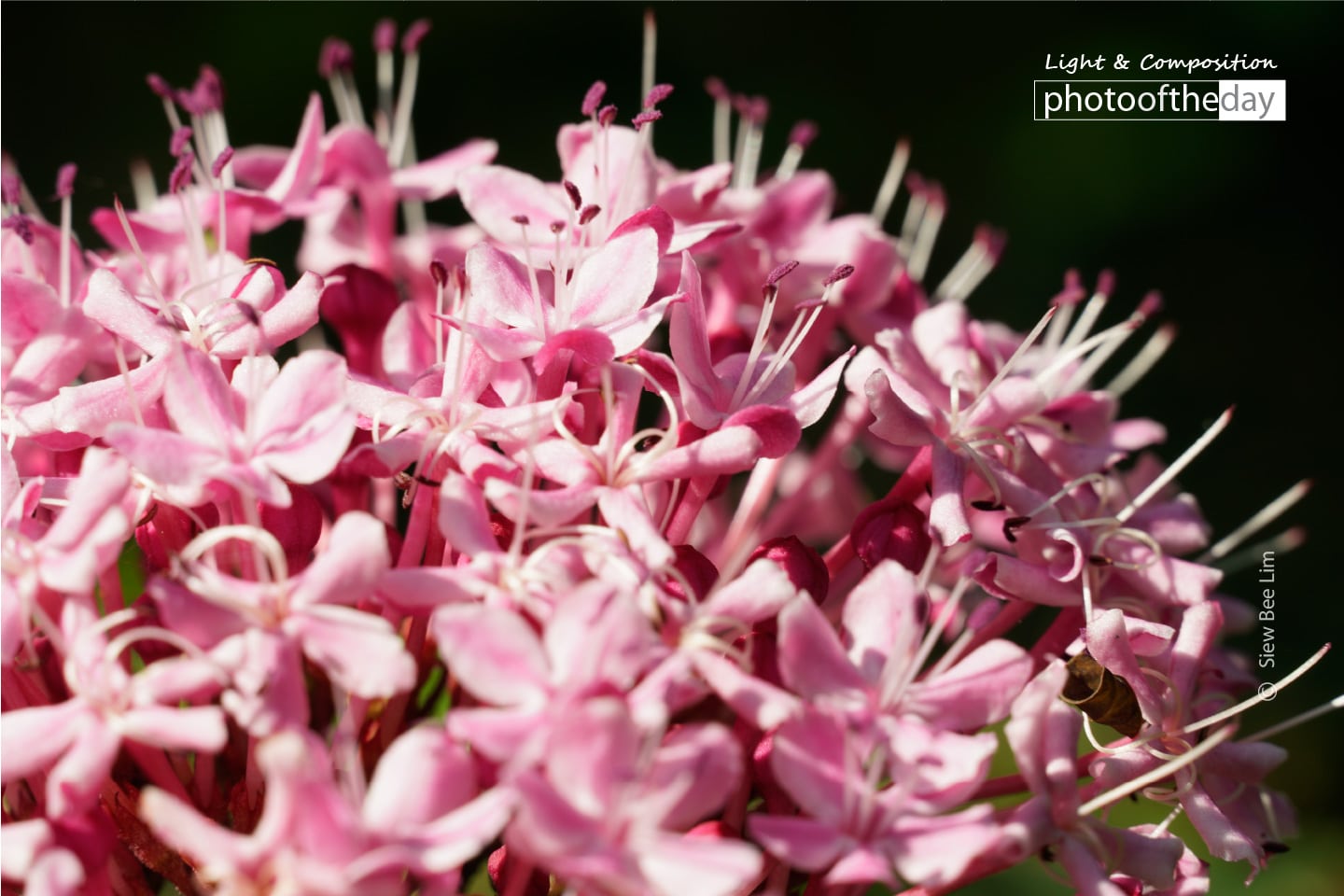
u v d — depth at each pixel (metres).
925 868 0.25
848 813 0.25
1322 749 0.51
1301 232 0.67
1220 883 0.44
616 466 0.26
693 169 0.63
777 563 0.27
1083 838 0.26
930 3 0.67
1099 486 0.29
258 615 0.25
